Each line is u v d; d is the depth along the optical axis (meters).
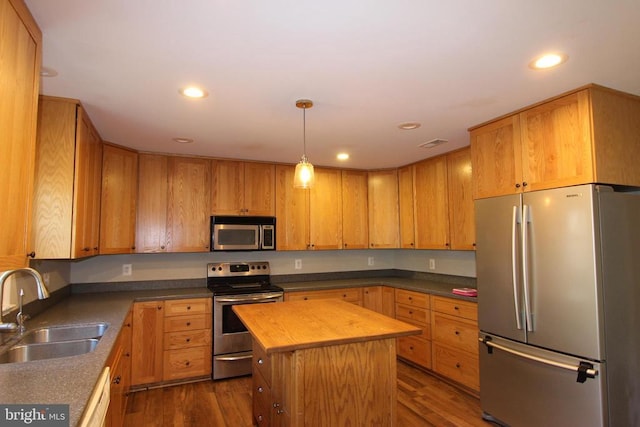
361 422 2.04
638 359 2.24
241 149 3.71
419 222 4.29
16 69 1.37
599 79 2.14
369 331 2.08
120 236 3.49
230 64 1.93
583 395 2.17
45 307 2.83
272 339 1.92
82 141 2.49
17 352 1.92
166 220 3.81
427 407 3.06
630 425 2.18
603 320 2.13
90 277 3.78
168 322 3.53
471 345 3.26
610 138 2.26
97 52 1.79
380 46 1.76
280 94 2.33
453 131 3.13
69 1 1.41
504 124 2.73
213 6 1.44
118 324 2.33
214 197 4.02
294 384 1.92
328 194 4.57
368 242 4.72
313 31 1.63
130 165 3.63
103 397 1.42
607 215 2.21
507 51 1.82
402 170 4.59
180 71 2.01
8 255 1.35
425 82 2.16
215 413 2.99
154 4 1.43
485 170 2.87
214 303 3.68
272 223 4.24
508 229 2.63
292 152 3.85
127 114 2.66
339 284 4.34
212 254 4.29
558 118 2.37
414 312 3.97
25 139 1.47
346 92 2.30
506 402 2.64
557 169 2.36
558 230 2.32
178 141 3.40
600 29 1.63
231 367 3.71
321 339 1.92
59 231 2.30
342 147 3.66
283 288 4.05
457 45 1.75
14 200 1.39
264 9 1.46
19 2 1.36
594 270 2.14
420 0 1.42
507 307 2.63
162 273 4.07
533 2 1.44
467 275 4.11
